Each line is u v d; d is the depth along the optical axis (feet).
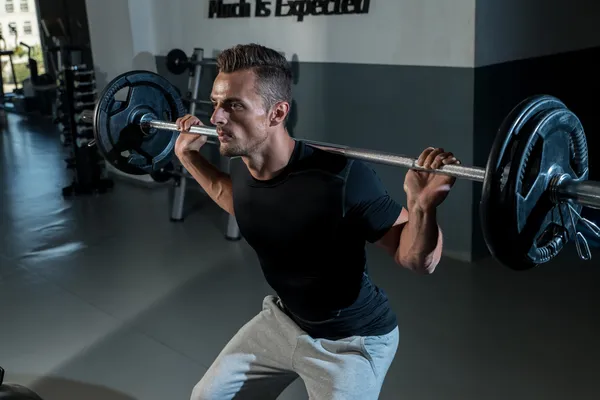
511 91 9.82
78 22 17.70
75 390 7.11
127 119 5.73
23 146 20.08
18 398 5.70
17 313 8.98
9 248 11.53
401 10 9.70
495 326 8.07
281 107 3.80
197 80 12.37
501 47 9.41
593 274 9.43
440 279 9.52
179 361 7.63
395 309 8.65
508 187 3.11
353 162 3.92
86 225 12.66
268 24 11.82
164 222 12.66
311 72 11.34
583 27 11.21
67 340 8.20
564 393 6.64
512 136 3.12
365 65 10.44
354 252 4.05
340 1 10.48
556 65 10.67
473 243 10.00
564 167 3.44
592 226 3.43
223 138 3.80
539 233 3.44
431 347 7.66
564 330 7.89
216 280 9.83
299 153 3.93
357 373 4.06
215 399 4.55
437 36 9.38
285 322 4.41
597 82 11.76
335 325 4.19
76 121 14.33
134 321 8.64
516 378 6.94
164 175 12.30
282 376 4.64
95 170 14.82
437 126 9.80
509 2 9.34
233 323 8.48
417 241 3.63
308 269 4.09
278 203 4.00
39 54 27.81
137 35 14.39
